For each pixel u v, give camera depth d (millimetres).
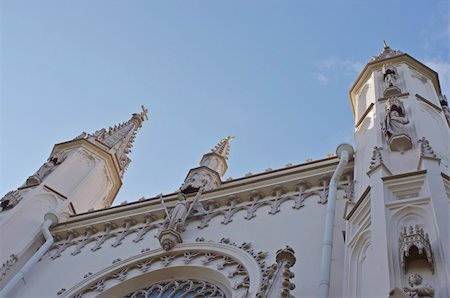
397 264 11180
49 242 22109
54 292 19156
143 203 22562
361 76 24469
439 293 10195
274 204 19375
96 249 21047
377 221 12781
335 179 17938
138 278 18344
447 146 18156
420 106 20078
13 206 23922
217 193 21094
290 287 11359
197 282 17359
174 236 19109
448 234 11469
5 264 20766
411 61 23984
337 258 14844
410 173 13898
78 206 26359
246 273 16219
